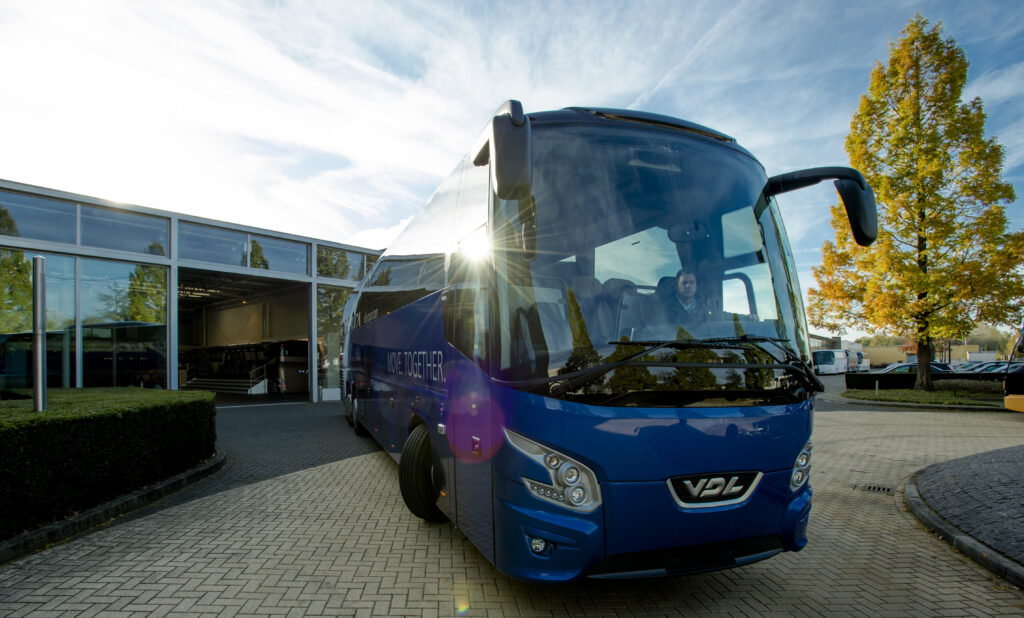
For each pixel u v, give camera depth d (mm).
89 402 6531
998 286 16312
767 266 3965
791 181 4207
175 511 5742
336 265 20062
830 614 3621
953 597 3908
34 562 4297
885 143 18344
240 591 3814
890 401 17859
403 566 4293
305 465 8141
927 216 17562
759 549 3488
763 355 3559
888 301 17719
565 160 3682
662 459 3182
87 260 13984
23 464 4609
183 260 15781
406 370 6195
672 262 3652
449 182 5105
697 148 4059
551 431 3154
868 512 5996
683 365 3303
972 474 6523
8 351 12734
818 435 11305
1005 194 16609
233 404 18750
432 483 5156
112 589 3818
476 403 3826
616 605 3686
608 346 3266
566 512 3129
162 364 15055
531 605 3666
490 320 3615
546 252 3455
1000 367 24031
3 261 12711
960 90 17453
